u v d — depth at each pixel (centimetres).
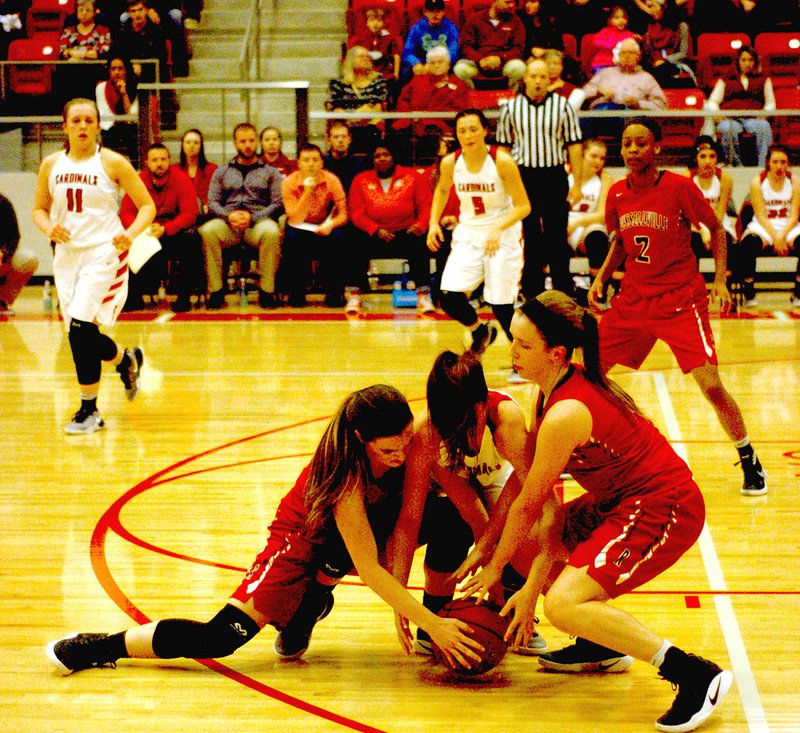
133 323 1368
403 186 1419
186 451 806
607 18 1755
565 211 1211
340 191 1430
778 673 451
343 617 521
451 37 1652
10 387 1027
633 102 1567
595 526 446
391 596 427
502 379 1045
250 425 878
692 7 1847
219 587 549
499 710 423
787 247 1434
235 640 446
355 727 408
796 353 1148
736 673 452
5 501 690
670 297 683
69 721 413
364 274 1480
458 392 422
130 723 411
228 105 1780
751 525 644
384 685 447
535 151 1191
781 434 845
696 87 1650
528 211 956
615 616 411
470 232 980
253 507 677
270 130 1493
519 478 442
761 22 1792
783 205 1444
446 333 1283
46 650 460
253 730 405
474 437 434
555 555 429
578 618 412
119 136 1622
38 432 864
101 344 887
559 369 425
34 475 747
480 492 479
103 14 1777
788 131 1623
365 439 414
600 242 1391
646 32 1709
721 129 1591
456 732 404
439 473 460
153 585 552
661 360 1155
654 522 418
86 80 1691
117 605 526
